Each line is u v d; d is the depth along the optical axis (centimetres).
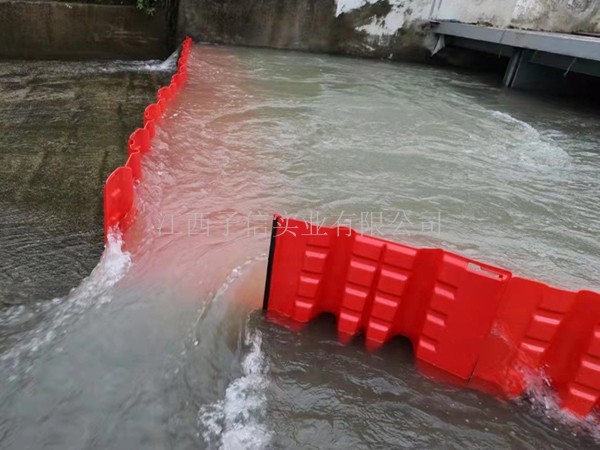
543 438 205
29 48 735
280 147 481
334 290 249
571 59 783
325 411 209
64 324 235
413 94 765
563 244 363
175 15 879
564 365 212
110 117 505
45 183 352
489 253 342
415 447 197
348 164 461
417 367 233
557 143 586
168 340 235
